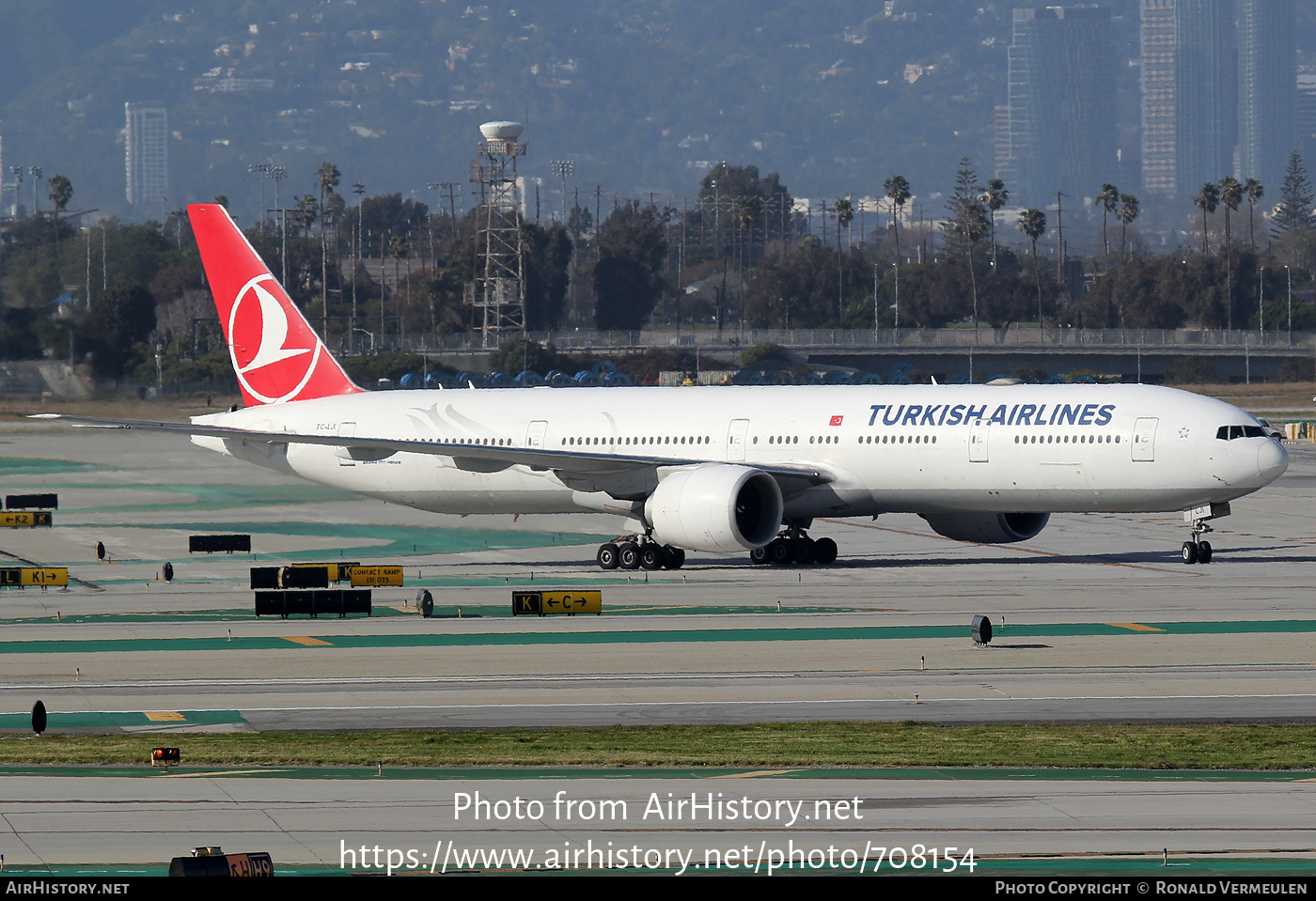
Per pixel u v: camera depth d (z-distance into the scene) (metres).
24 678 113.44
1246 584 158.50
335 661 119.56
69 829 72.00
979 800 76.69
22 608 151.75
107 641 130.50
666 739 91.88
